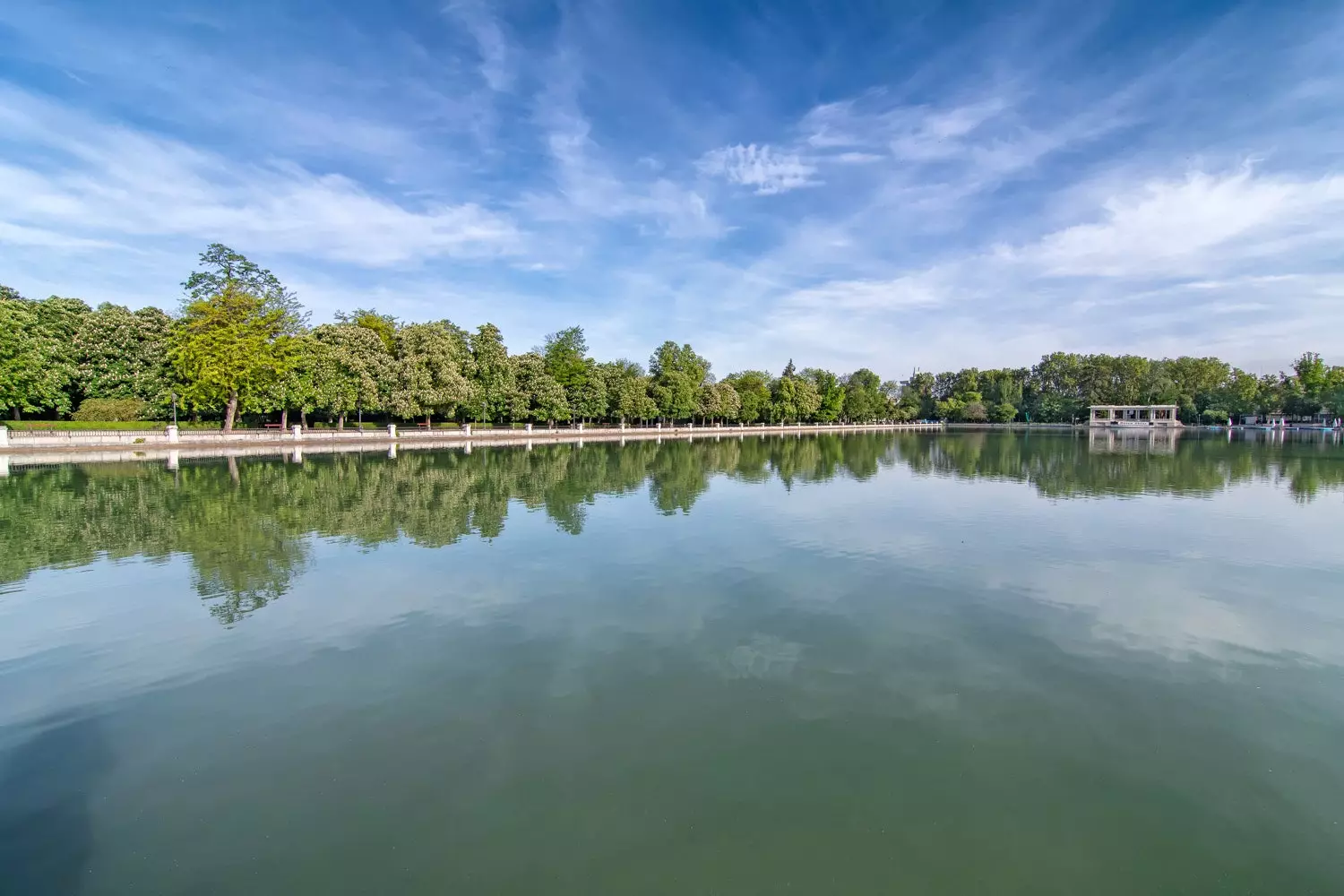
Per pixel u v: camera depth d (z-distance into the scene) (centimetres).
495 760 591
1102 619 956
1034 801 533
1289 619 960
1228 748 610
